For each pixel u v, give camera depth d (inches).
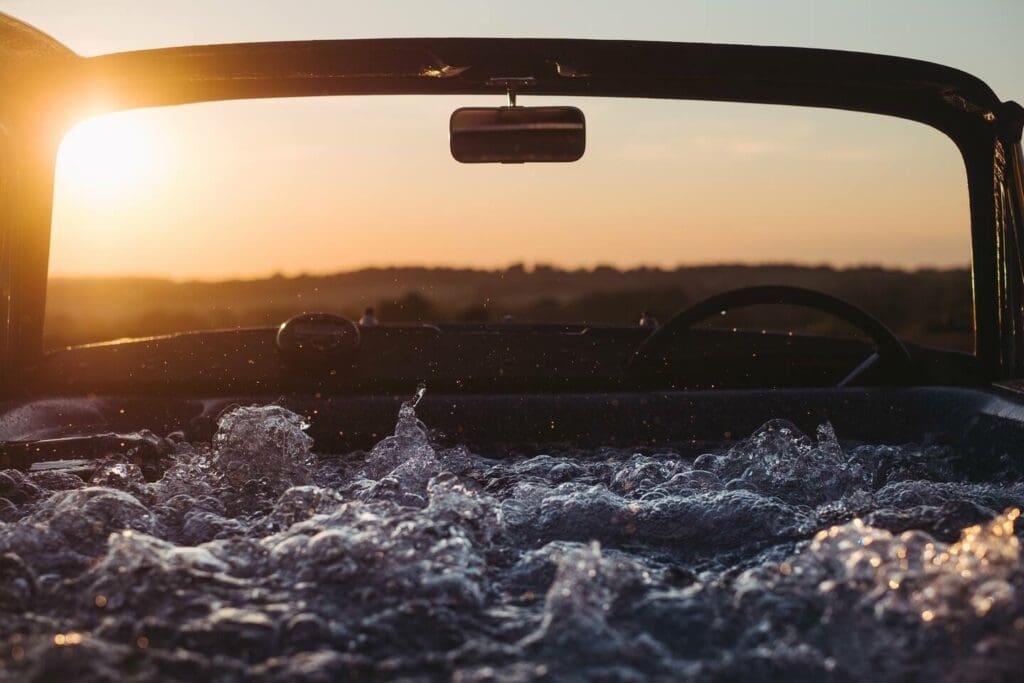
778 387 128.2
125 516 74.1
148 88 112.1
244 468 94.7
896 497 83.1
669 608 53.2
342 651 48.3
